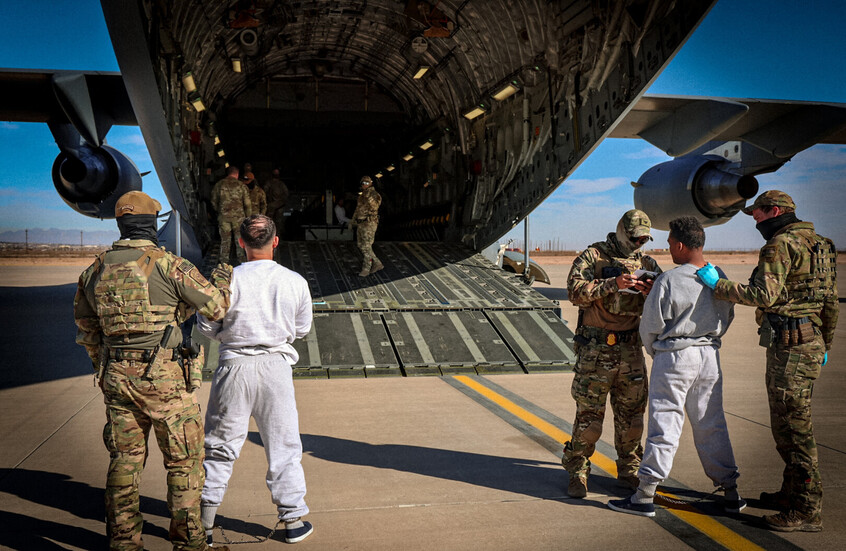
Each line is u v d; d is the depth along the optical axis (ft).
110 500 8.10
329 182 62.08
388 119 57.47
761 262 9.88
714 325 10.26
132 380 8.02
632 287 10.38
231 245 32.78
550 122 29.25
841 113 37.81
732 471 10.34
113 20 18.22
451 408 17.37
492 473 12.26
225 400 9.18
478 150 39.04
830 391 20.06
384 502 10.71
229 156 58.08
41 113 47.44
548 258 194.08
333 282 29.86
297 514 9.09
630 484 11.59
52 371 22.67
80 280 8.45
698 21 18.38
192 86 28.66
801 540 9.33
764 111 40.16
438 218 46.96
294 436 9.39
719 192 39.14
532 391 19.53
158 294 8.25
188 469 8.39
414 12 33.35
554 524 9.87
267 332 9.23
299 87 56.59
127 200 8.58
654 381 10.47
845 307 51.13
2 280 76.84
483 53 33.68
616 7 22.66
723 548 9.04
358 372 21.62
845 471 12.26
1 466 12.42
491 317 26.35
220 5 29.43
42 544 8.93
